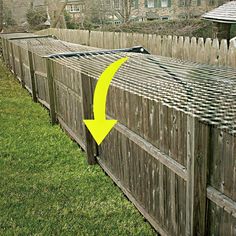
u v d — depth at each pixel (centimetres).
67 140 564
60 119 634
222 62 375
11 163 478
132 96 337
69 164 469
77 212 352
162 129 288
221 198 224
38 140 568
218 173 227
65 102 582
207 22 1462
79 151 513
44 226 331
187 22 1594
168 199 291
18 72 1096
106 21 2058
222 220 229
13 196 386
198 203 248
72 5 2289
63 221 338
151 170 314
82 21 1994
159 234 313
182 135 260
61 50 600
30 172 448
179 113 259
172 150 277
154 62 330
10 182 421
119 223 332
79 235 316
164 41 493
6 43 1346
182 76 252
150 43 535
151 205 323
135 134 339
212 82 227
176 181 274
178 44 457
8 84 1082
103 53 441
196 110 179
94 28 1947
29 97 898
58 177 430
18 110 768
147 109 310
